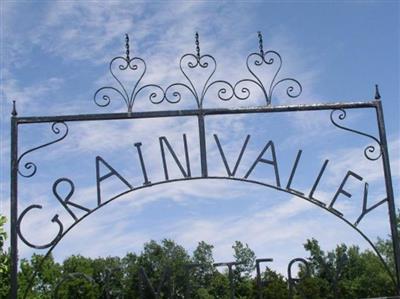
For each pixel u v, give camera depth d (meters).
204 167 6.00
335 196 6.09
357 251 22.62
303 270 6.14
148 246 24.19
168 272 5.89
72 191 5.93
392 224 6.00
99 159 6.03
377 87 6.34
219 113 6.16
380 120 6.25
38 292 25.28
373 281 22.12
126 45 6.29
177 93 6.26
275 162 6.11
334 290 6.05
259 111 6.16
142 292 5.85
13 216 5.76
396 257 5.91
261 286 5.93
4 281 10.77
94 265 26.19
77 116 6.08
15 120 6.02
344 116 6.26
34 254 21.61
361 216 6.04
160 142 6.08
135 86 6.21
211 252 23.88
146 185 5.97
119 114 6.11
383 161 6.15
